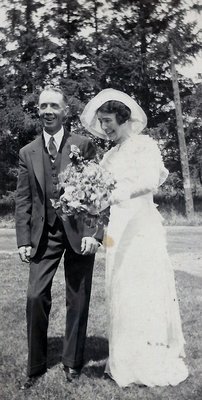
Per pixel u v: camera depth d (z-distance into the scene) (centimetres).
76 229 364
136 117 381
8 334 472
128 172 369
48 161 369
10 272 786
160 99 2466
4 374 379
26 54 2417
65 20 2391
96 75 2392
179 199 2173
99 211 344
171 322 375
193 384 356
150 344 361
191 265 816
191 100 2284
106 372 381
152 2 2242
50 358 412
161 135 2320
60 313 543
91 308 554
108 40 2353
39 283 363
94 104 391
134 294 365
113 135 381
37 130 2334
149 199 386
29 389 354
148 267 369
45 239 368
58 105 364
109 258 380
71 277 371
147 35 2330
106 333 473
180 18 2238
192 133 2289
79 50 2372
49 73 2409
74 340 369
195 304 563
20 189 375
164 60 2292
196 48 2267
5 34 2389
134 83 2412
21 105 2442
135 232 374
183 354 386
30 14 2370
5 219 1914
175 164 2320
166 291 374
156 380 357
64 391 349
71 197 336
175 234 1283
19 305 579
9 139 2447
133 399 336
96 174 343
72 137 380
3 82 2425
